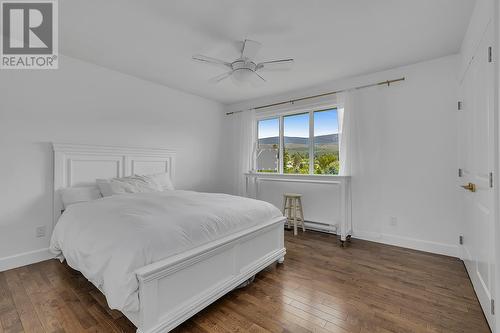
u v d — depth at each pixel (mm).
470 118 2094
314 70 3160
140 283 1334
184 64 3045
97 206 2102
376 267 2461
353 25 2168
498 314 1331
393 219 3104
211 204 2197
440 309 1749
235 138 4770
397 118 3064
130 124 3408
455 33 2279
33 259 2543
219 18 2080
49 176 2664
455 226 2719
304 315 1688
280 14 2018
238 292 1990
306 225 3812
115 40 2467
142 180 3100
